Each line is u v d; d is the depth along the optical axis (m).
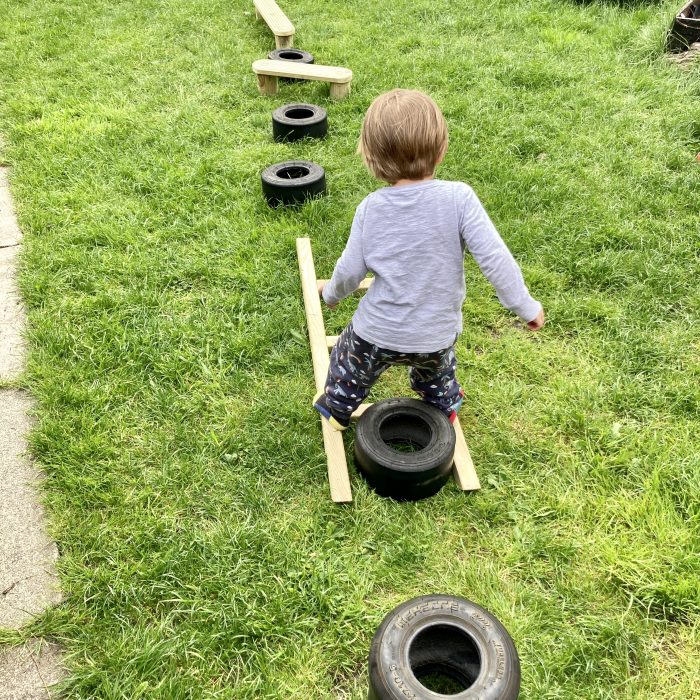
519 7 7.56
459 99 5.77
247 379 3.31
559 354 3.44
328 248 4.11
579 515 2.68
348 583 2.45
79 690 2.15
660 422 3.07
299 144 5.23
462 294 2.43
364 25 7.42
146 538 2.58
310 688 2.18
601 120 5.41
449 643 2.04
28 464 2.87
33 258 3.98
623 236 4.11
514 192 4.54
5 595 2.40
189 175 4.79
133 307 3.69
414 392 3.22
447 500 2.72
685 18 6.10
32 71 6.42
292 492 2.78
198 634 2.30
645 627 2.32
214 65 6.52
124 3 8.05
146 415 3.11
